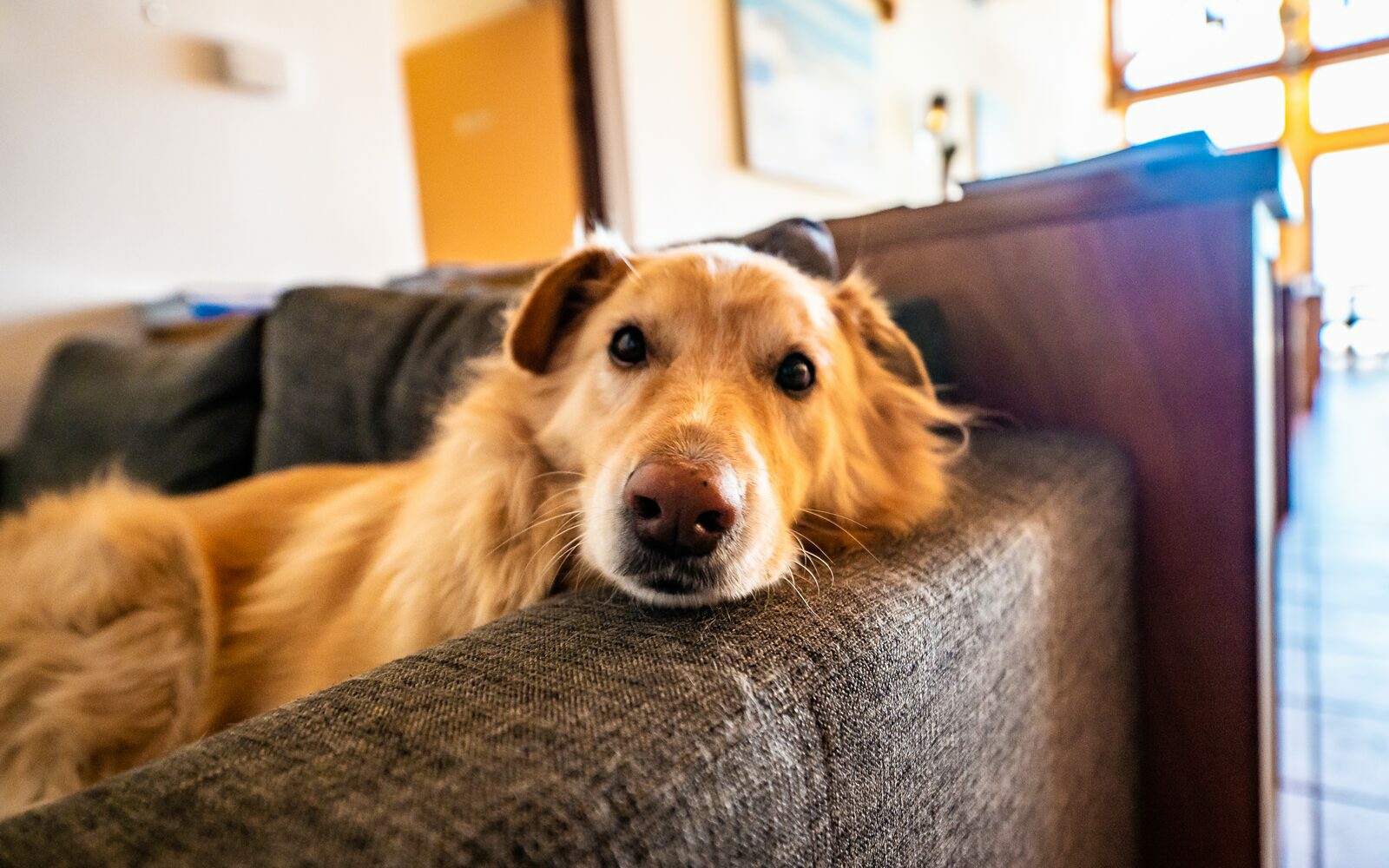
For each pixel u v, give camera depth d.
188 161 2.57
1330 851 1.54
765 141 4.41
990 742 0.78
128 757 1.15
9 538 1.33
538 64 4.03
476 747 0.41
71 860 0.33
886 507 1.03
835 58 4.93
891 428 1.15
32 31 2.25
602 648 0.54
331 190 2.94
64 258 2.35
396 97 3.15
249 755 0.41
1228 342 1.22
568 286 1.07
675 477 0.71
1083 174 1.32
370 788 0.37
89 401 2.13
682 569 0.70
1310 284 6.76
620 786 0.39
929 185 6.33
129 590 1.18
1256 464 1.22
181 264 2.58
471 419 1.07
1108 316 1.32
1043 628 0.92
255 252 2.75
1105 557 1.15
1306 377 6.99
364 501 1.24
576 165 4.02
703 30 4.06
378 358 1.68
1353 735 1.93
